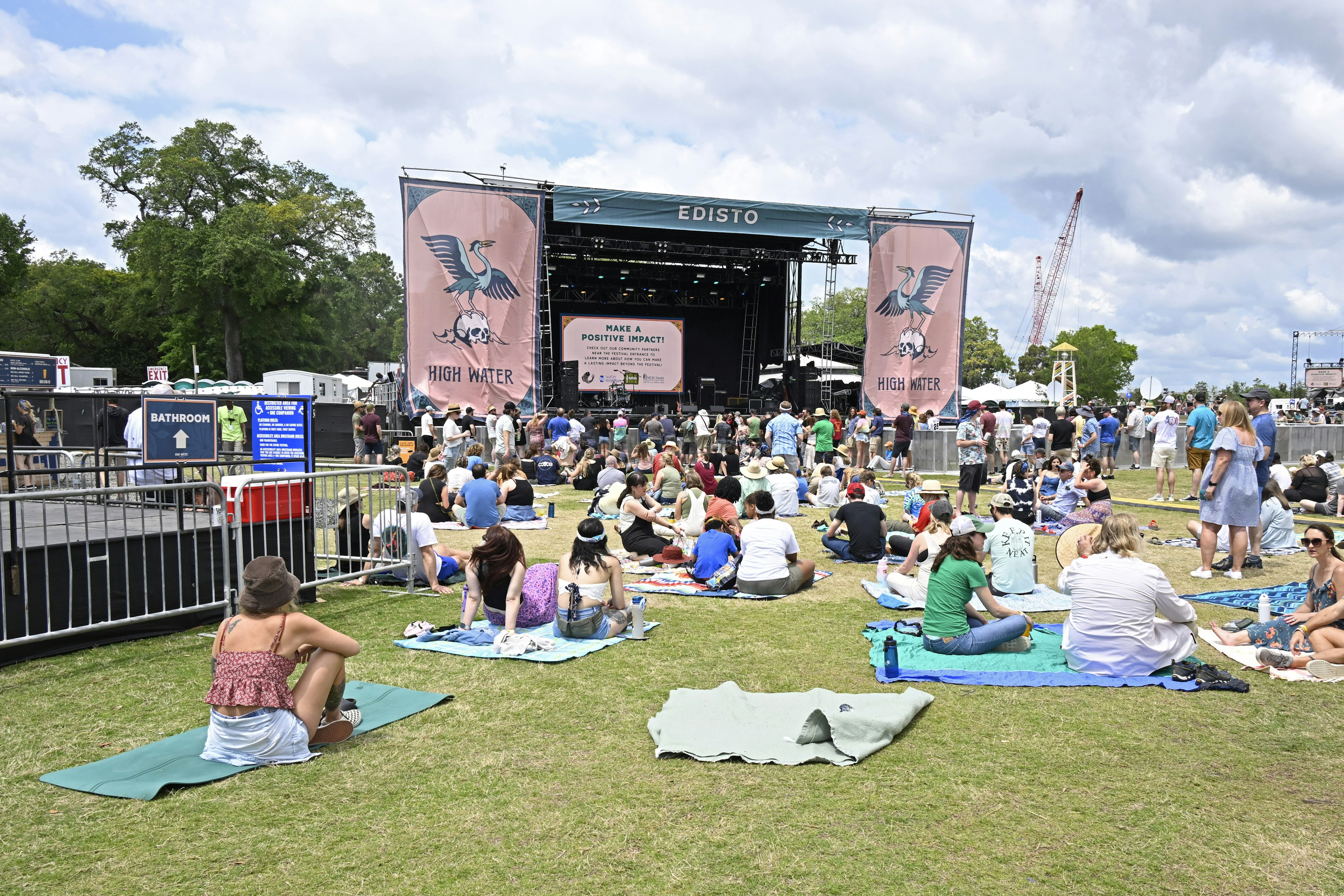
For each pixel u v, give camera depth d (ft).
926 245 84.28
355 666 19.25
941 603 20.51
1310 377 240.53
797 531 41.55
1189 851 11.25
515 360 76.02
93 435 41.16
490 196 74.23
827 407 107.45
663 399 114.42
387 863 10.89
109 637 20.68
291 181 183.73
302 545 25.25
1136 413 75.66
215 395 26.45
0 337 184.65
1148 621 18.70
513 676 18.72
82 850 11.12
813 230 82.38
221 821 11.95
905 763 14.17
